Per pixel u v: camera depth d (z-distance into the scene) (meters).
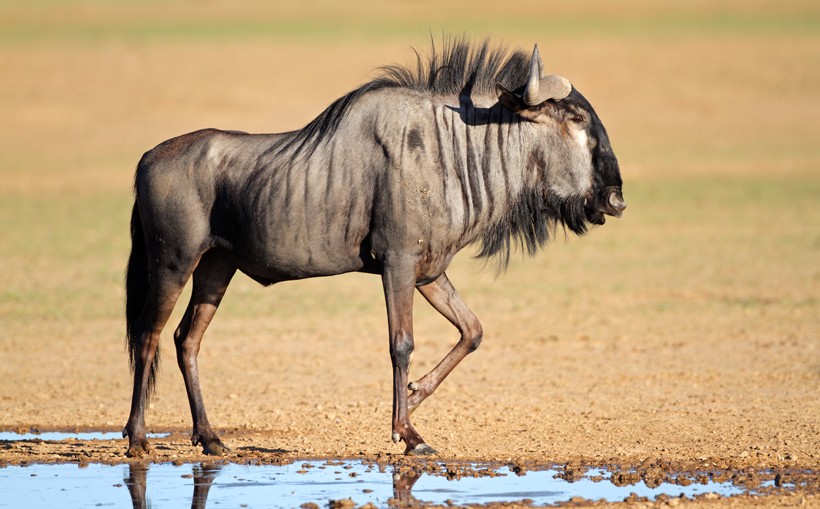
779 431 35.72
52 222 94.31
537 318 59.72
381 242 31.17
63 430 37.97
